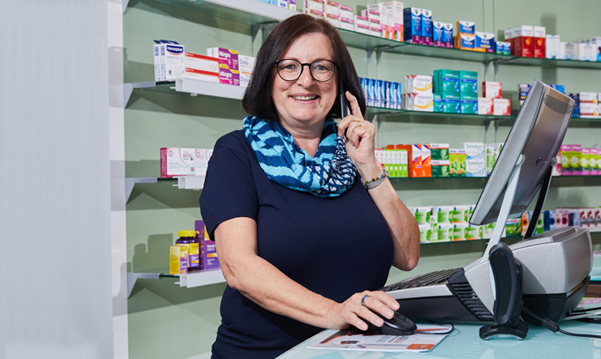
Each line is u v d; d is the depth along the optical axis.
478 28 3.99
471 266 0.89
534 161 0.93
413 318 0.94
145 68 2.56
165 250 2.63
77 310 2.32
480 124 3.99
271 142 1.21
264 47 1.24
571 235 0.93
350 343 0.80
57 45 2.31
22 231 2.34
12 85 2.34
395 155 3.37
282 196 1.16
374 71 3.55
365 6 3.55
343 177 1.23
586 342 0.78
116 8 2.34
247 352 1.11
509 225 3.76
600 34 4.44
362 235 1.16
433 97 3.52
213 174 1.16
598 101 4.05
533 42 3.85
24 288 2.34
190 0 2.57
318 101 1.25
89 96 2.31
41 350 2.32
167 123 2.65
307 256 1.11
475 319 0.88
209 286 2.81
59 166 2.32
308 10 2.91
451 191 3.88
